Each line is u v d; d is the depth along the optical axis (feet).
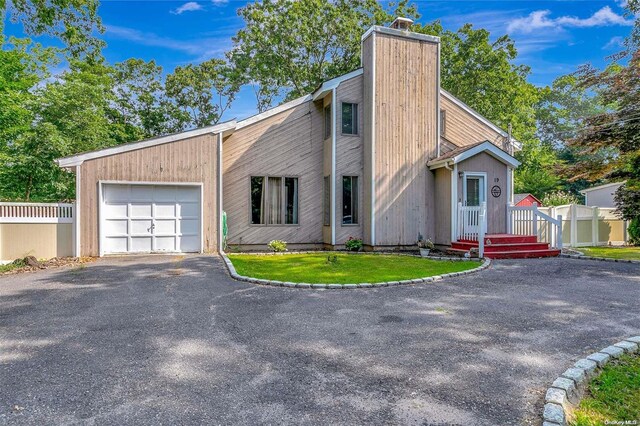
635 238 56.65
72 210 36.83
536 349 14.38
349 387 11.27
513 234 44.19
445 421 9.45
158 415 9.65
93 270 30.09
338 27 82.79
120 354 13.74
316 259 37.06
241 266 31.78
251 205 46.55
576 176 51.60
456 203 43.19
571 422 9.62
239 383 11.51
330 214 46.85
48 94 58.95
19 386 11.23
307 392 10.94
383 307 20.26
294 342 15.05
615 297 22.59
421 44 47.14
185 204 40.29
